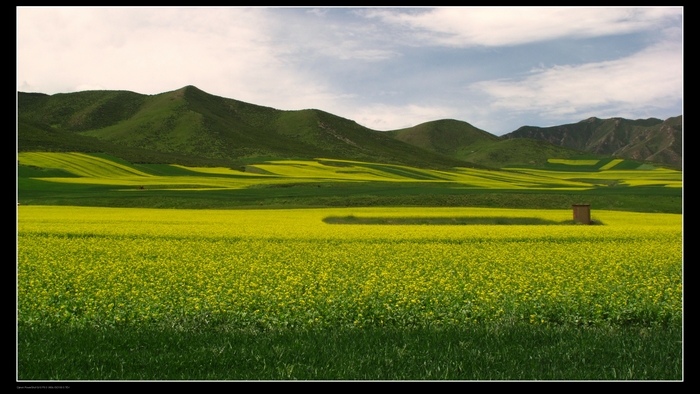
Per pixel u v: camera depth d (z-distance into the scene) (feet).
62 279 51.78
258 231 97.14
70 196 213.46
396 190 268.82
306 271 55.83
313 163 487.61
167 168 395.14
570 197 225.56
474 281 51.13
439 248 76.54
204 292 46.62
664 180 397.39
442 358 31.91
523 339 35.22
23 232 90.43
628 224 130.21
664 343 33.94
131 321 38.96
